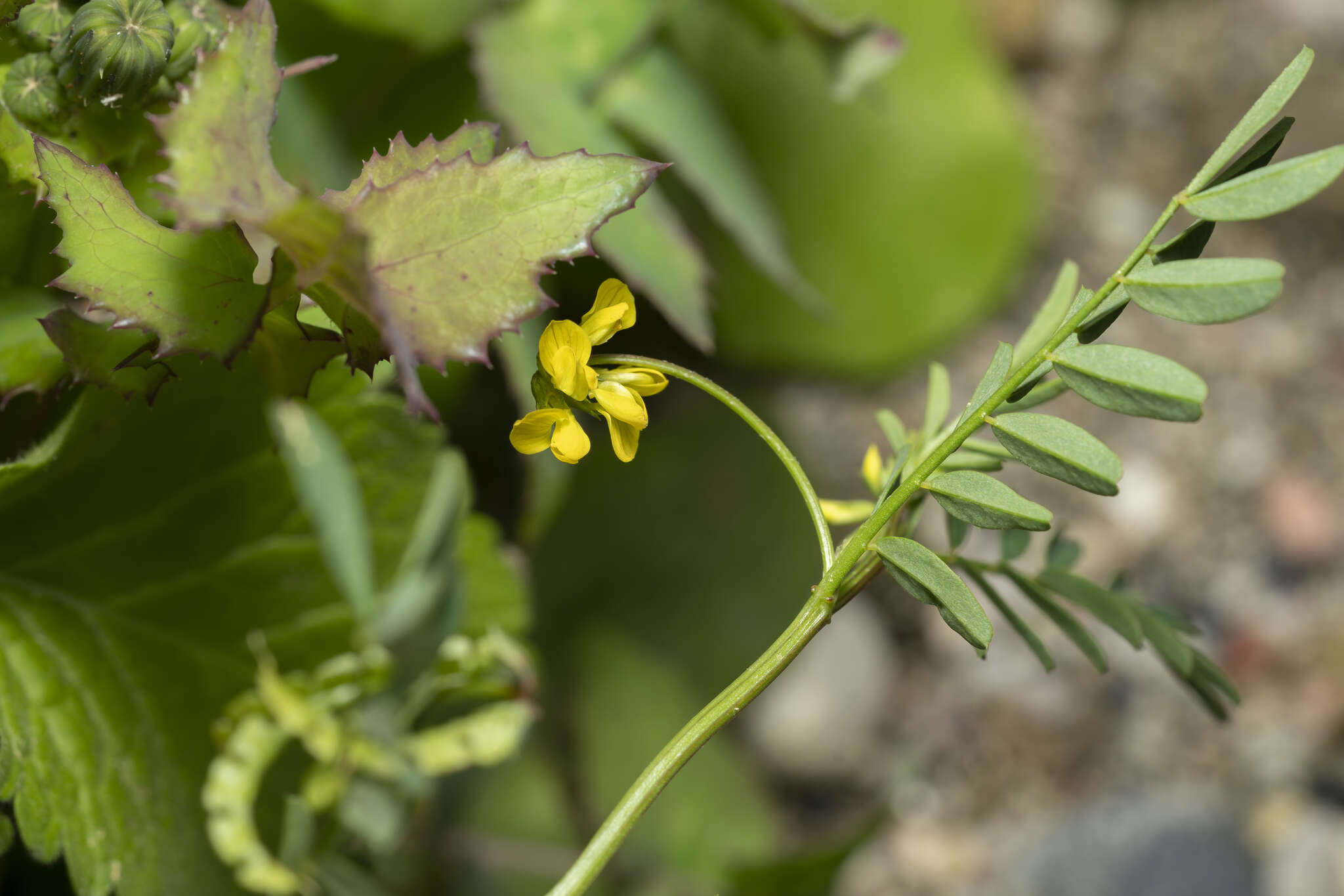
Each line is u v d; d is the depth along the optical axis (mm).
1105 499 1045
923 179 968
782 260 585
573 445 338
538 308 325
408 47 458
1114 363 333
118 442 366
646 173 327
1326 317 1145
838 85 523
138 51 337
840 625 941
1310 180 329
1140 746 954
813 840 883
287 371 339
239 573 380
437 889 580
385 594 393
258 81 319
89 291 329
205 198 316
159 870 372
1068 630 365
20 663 367
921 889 888
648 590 754
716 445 811
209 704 380
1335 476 1074
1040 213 1070
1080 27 1254
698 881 705
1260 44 1267
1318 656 982
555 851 622
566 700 705
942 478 340
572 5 494
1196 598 1021
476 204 326
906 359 1007
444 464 389
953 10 987
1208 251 1168
